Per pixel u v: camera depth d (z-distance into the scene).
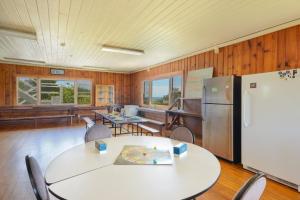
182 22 3.04
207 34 3.58
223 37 3.75
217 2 2.40
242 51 3.87
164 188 1.18
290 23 2.99
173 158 1.72
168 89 6.38
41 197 1.17
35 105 7.54
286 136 2.54
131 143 2.23
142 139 2.44
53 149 4.22
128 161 1.63
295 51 3.02
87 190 1.15
